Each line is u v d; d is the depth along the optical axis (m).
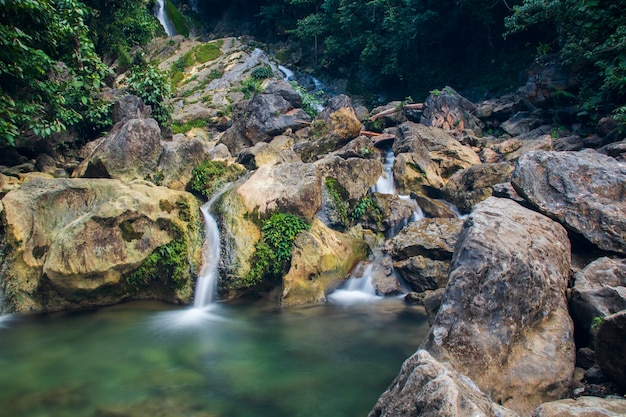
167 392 6.03
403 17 21.56
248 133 17.38
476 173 12.56
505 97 18.03
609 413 3.77
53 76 13.23
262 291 10.08
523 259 5.71
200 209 10.66
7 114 10.49
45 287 9.06
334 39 25.66
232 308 9.41
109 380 6.36
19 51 10.21
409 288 10.23
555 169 8.09
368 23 24.53
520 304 5.48
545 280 5.86
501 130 16.94
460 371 4.96
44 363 6.88
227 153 15.12
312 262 9.84
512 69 20.20
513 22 15.54
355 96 25.30
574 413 3.81
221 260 9.88
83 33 14.06
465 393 3.66
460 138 16.06
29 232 9.26
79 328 8.28
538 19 15.45
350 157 14.04
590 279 6.52
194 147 12.34
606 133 12.83
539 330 5.59
